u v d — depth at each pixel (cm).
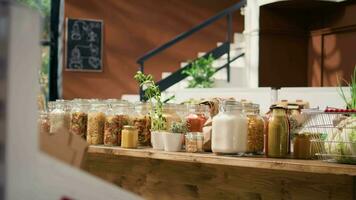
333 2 821
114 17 1037
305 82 896
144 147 331
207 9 1103
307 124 282
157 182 337
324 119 279
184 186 322
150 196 342
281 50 881
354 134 237
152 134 320
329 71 858
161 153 297
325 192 263
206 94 686
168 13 1077
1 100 102
